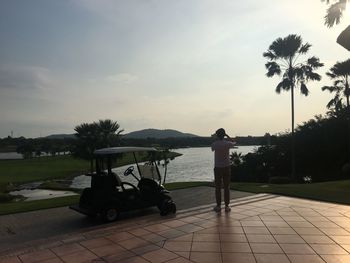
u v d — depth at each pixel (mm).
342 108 32844
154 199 8039
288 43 26969
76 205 8617
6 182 31375
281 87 28031
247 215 7117
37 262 4785
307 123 31578
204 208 7977
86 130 31375
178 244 5359
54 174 40750
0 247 6043
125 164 44750
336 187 11758
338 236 5586
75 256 4969
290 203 8352
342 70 35156
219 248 5121
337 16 13609
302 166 31078
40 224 7750
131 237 5801
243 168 32094
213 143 7625
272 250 4984
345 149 30016
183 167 49031
